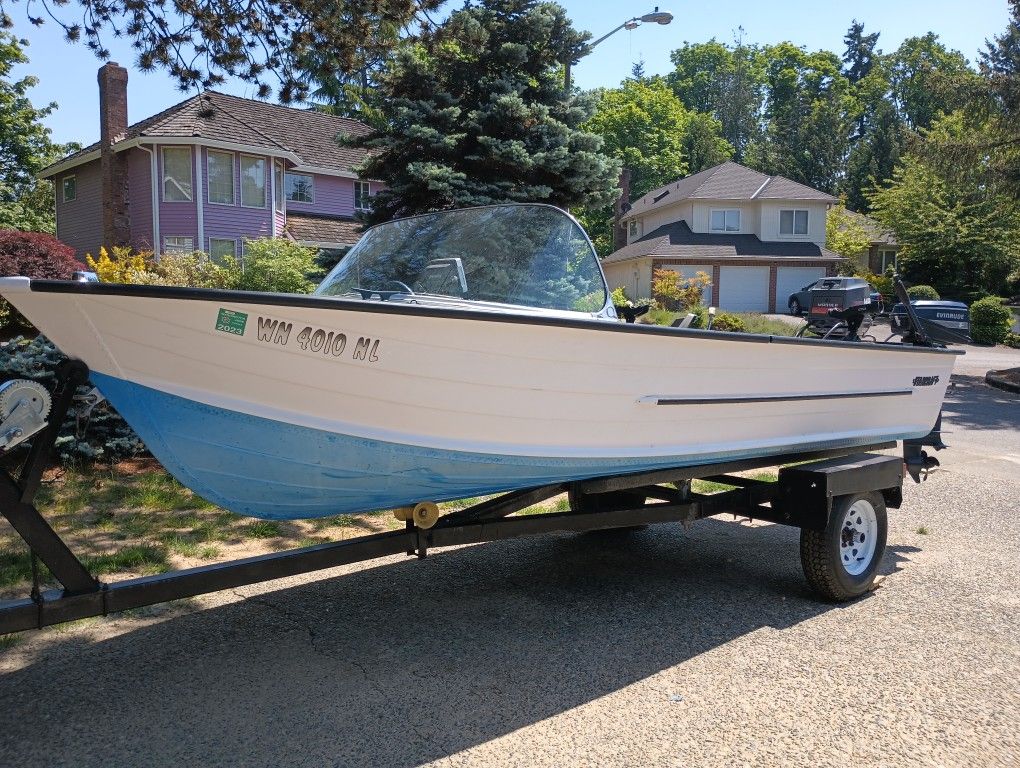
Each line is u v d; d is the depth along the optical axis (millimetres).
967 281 37562
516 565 5414
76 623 4160
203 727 3150
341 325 3199
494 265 4316
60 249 18156
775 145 65750
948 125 36969
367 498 3717
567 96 12781
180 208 24094
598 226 50531
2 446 2730
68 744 3006
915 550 5879
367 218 12898
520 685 3578
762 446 4820
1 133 35344
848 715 3344
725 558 5668
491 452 3748
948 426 12586
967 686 3627
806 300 33156
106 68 24891
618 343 3838
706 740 3123
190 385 3125
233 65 8812
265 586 4859
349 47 8969
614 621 4391
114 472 7164
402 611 4488
